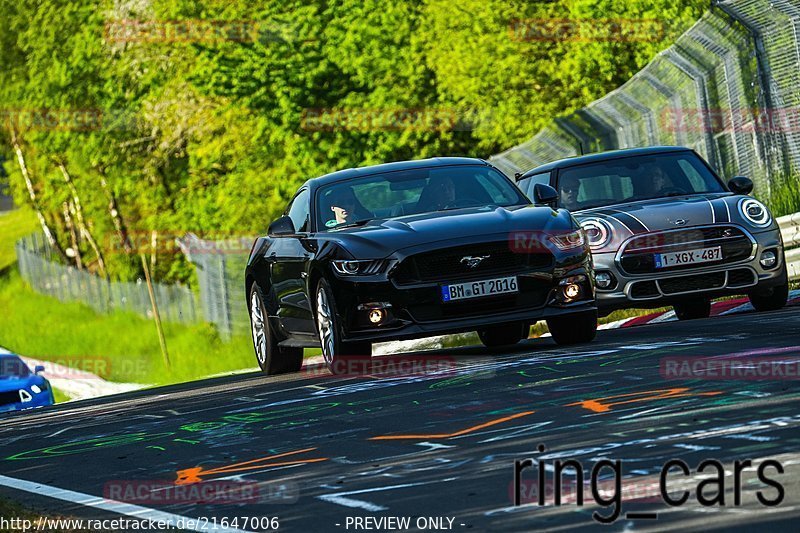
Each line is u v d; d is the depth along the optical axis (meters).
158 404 29.77
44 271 170.00
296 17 105.06
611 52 76.75
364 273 27.77
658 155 38.72
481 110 90.25
